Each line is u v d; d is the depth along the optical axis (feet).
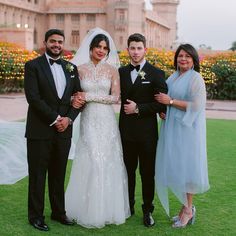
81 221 15.28
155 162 15.88
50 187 15.80
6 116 40.16
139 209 17.40
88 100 15.30
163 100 15.10
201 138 15.24
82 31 237.86
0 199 18.06
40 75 14.66
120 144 15.88
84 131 15.47
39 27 243.81
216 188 20.17
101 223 15.12
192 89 14.99
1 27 112.98
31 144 15.02
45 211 16.88
